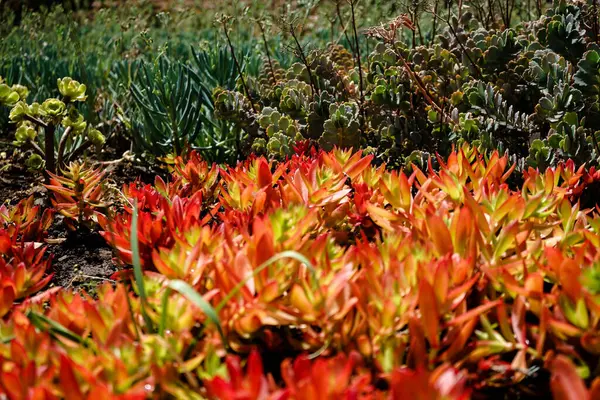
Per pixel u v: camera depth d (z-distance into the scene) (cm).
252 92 399
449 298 167
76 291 257
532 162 292
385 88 336
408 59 366
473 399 162
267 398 133
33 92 475
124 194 287
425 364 162
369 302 175
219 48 451
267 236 175
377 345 166
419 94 357
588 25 368
